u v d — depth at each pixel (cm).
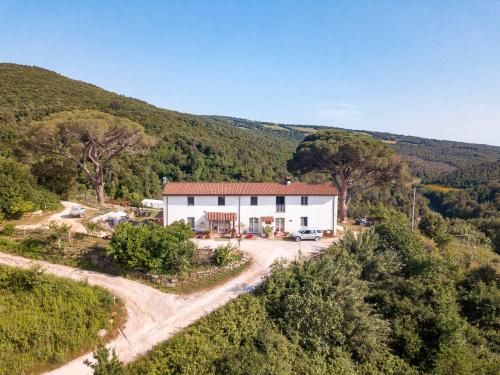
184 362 1545
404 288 2389
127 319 1898
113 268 2391
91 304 1892
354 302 2083
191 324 1869
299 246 3278
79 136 4141
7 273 2053
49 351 1564
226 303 2088
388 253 2631
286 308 2027
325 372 1773
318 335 1936
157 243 2384
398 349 2088
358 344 1989
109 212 4025
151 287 2244
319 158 4528
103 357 1217
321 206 3662
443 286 2420
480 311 2402
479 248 3750
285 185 3825
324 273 2261
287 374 1611
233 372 1495
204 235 3406
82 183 6041
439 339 2048
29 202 3369
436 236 3612
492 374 1894
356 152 4153
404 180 4688
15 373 1459
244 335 1808
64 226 2603
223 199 3528
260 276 2519
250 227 3606
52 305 1839
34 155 4300
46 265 2355
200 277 2408
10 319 1681
